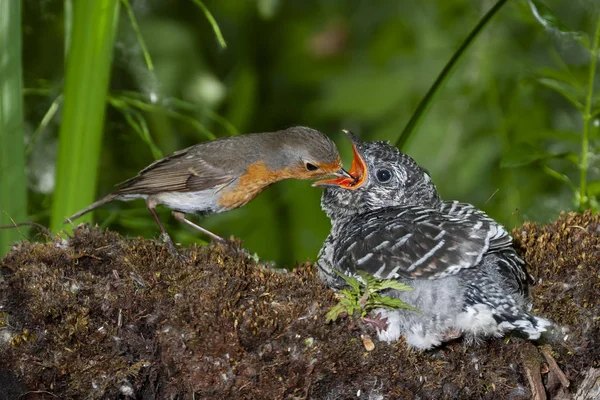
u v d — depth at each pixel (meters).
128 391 7.72
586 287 8.80
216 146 10.91
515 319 7.91
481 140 14.96
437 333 8.16
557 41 14.20
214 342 7.65
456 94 14.91
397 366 8.02
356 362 7.92
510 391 8.39
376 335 8.07
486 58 14.88
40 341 7.68
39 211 14.34
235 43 17.38
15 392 7.64
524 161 11.27
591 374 8.68
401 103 15.33
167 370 7.78
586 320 8.67
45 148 15.07
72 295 7.91
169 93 14.98
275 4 16.25
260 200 15.38
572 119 15.42
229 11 17.09
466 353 8.34
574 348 8.59
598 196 12.74
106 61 10.03
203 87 15.47
